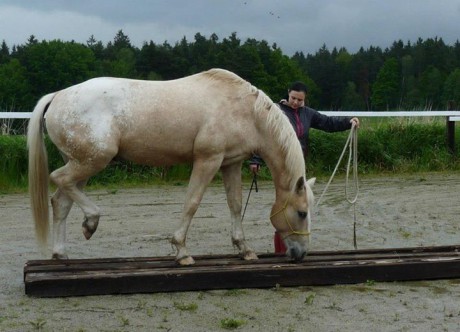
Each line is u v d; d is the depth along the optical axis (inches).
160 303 197.2
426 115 591.5
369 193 446.9
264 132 221.3
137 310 189.9
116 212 370.9
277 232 244.5
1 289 212.2
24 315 184.4
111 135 211.6
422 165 572.7
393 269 223.0
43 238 221.9
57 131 213.9
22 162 478.9
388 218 353.4
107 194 440.5
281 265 217.8
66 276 202.7
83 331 171.0
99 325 176.2
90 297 202.4
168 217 355.3
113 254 268.1
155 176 502.9
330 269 218.2
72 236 303.7
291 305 195.9
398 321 181.3
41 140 219.0
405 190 461.1
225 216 356.8
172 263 221.9
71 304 195.2
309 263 221.6
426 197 428.1
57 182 216.7
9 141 482.6
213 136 215.3
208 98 218.2
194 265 218.4
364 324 178.4
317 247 281.6
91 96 212.2
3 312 187.0
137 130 213.9
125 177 492.7
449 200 414.6
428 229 322.7
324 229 322.3
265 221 346.0
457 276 228.1
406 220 347.3
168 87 219.0
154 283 207.0
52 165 469.4
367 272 221.1
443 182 501.4
